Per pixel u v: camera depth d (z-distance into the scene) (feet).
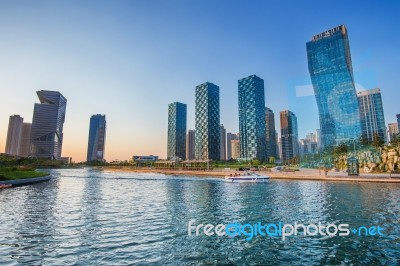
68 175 482.28
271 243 61.05
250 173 330.75
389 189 167.32
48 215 92.43
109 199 139.95
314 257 52.39
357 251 55.57
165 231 71.10
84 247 57.57
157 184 262.06
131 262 49.39
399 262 49.65
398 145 316.19
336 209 101.76
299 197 138.72
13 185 214.28
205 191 183.01
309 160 529.04
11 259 50.47
